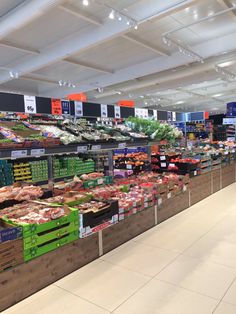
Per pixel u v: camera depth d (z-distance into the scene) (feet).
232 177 25.04
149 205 12.92
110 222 10.62
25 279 7.74
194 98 56.24
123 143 13.37
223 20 21.11
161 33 22.95
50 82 37.27
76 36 22.40
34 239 7.96
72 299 7.68
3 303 7.23
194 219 14.35
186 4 16.20
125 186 13.43
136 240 11.66
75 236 9.22
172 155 17.79
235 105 37.52
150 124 16.34
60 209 8.86
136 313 7.05
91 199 11.16
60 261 8.73
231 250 10.62
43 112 12.34
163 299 7.60
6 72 30.89
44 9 15.97
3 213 8.90
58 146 10.29
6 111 10.86
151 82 37.35
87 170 19.01
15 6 17.49
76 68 32.07
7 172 15.02
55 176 16.98
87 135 12.22
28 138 9.87
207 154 20.17
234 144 28.22
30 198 10.52
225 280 8.48
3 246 7.21
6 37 22.34
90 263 9.73
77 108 13.85
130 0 17.31
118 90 41.93
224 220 14.15
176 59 27.84
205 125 38.96
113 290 8.08
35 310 7.23
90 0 15.75
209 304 7.32
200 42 25.58
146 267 9.39
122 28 19.20
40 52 25.84
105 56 28.32
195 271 9.07
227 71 33.45
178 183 15.51
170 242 11.44
